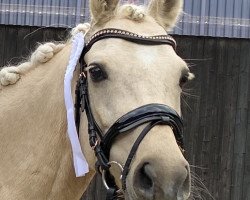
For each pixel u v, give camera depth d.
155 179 1.78
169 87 1.98
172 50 2.09
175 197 1.77
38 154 2.29
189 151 5.57
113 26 2.11
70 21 5.24
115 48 2.04
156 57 2.02
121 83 1.98
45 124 2.29
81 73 2.18
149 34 2.08
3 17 5.34
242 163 5.59
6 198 2.27
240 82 5.57
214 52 5.52
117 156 1.99
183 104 5.56
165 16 2.29
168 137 1.87
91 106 2.11
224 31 5.36
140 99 1.94
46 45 2.40
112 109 1.99
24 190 2.28
